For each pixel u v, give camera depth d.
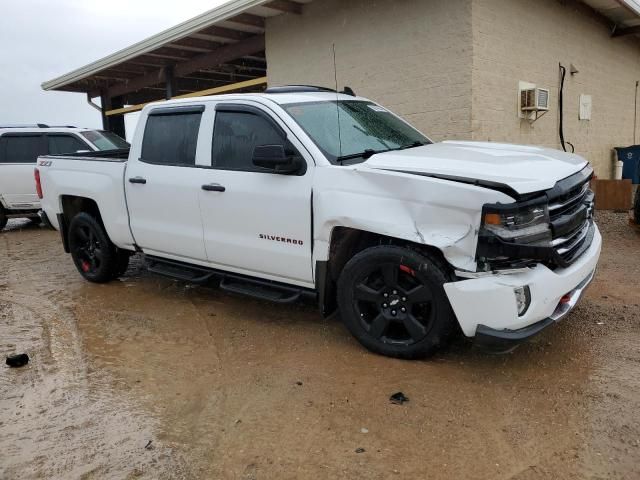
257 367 3.77
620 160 12.06
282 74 9.71
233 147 4.33
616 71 12.04
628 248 6.58
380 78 8.30
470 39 7.22
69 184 5.73
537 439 2.81
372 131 4.46
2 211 9.98
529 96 8.41
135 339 4.40
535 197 3.17
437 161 3.55
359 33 8.46
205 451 2.83
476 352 3.82
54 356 4.11
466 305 3.27
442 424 2.97
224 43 10.95
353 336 3.93
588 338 3.99
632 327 4.16
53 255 7.83
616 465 2.58
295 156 3.88
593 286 5.18
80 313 5.09
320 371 3.65
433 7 7.53
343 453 2.76
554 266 3.38
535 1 8.54
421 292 3.48
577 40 10.05
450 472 2.58
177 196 4.65
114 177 5.25
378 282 3.70
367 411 3.13
